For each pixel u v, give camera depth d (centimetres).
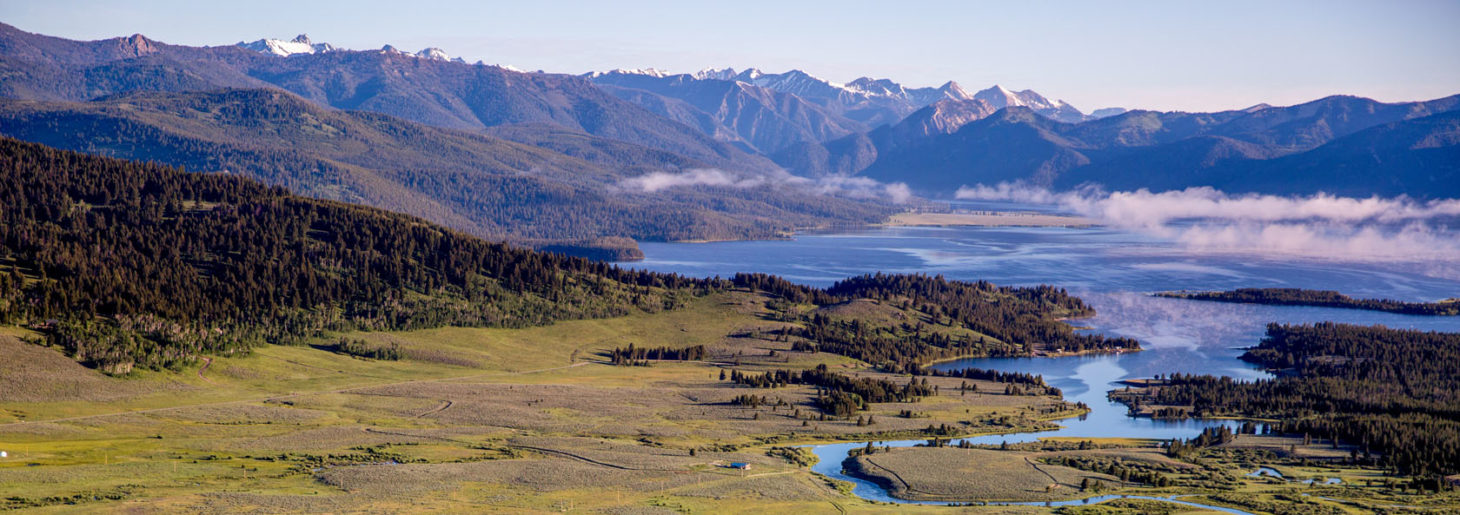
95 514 19175
